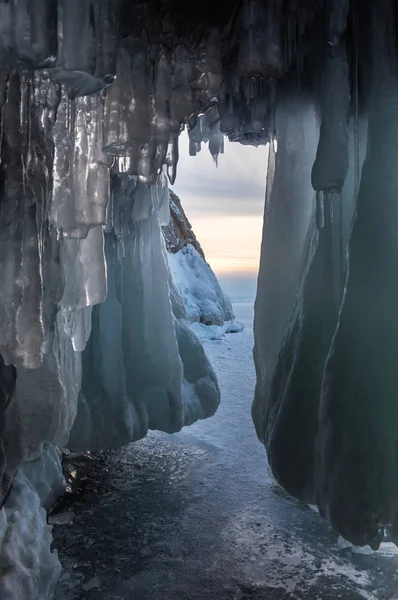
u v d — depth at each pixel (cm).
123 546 431
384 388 333
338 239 397
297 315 434
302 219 483
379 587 372
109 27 254
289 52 323
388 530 328
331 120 348
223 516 485
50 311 351
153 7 283
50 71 256
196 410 663
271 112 465
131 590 370
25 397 396
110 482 563
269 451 412
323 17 328
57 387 407
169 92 306
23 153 280
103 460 623
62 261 368
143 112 297
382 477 325
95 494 532
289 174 486
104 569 396
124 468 601
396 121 344
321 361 390
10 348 292
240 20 299
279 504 509
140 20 285
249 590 369
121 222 555
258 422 525
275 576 387
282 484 394
